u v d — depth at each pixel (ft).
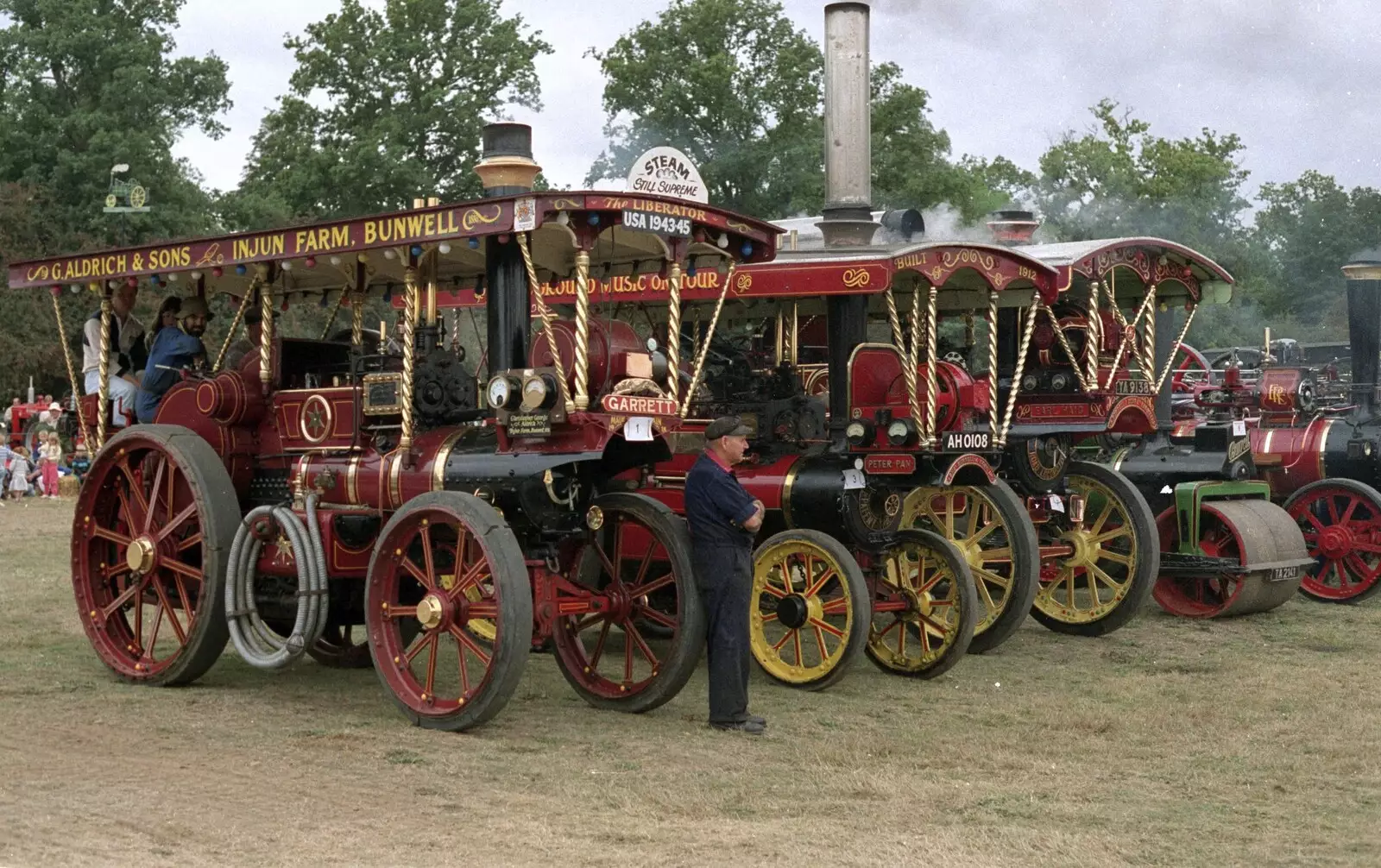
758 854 17.10
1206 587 41.22
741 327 38.65
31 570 46.14
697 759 22.35
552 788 20.30
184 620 35.19
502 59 125.80
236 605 27.02
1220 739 24.39
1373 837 18.43
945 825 18.70
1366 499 42.45
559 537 25.77
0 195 132.36
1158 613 40.52
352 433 27.17
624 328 26.45
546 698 27.43
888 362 31.58
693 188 29.35
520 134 28.86
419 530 24.94
